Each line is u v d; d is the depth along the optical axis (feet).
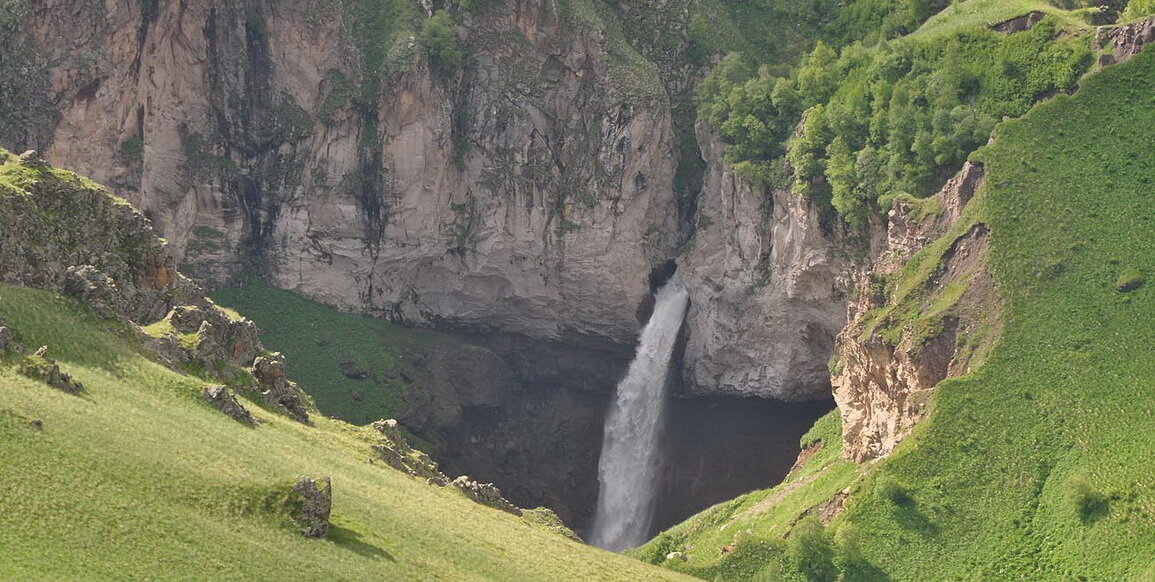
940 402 546.67
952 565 505.66
